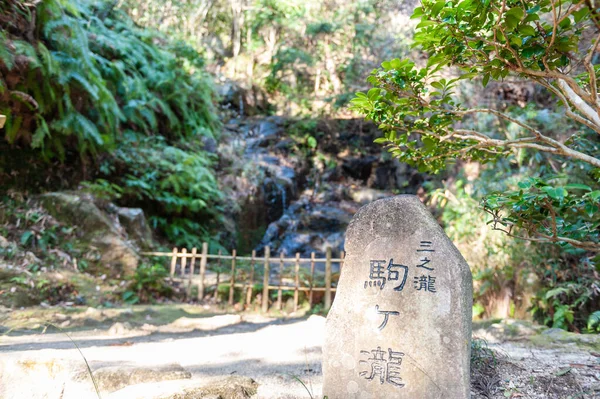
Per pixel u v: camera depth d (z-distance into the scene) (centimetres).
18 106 639
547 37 202
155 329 495
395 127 278
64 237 627
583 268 514
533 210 242
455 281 238
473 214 613
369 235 261
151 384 275
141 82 928
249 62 1570
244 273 758
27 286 527
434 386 229
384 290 249
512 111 636
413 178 1289
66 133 682
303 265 903
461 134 273
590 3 176
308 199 1223
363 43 1152
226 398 266
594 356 325
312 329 447
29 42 664
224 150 1148
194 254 675
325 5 1329
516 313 554
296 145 1329
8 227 600
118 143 847
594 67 247
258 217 1083
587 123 219
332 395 247
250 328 529
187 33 1395
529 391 268
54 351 351
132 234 721
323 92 1526
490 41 208
